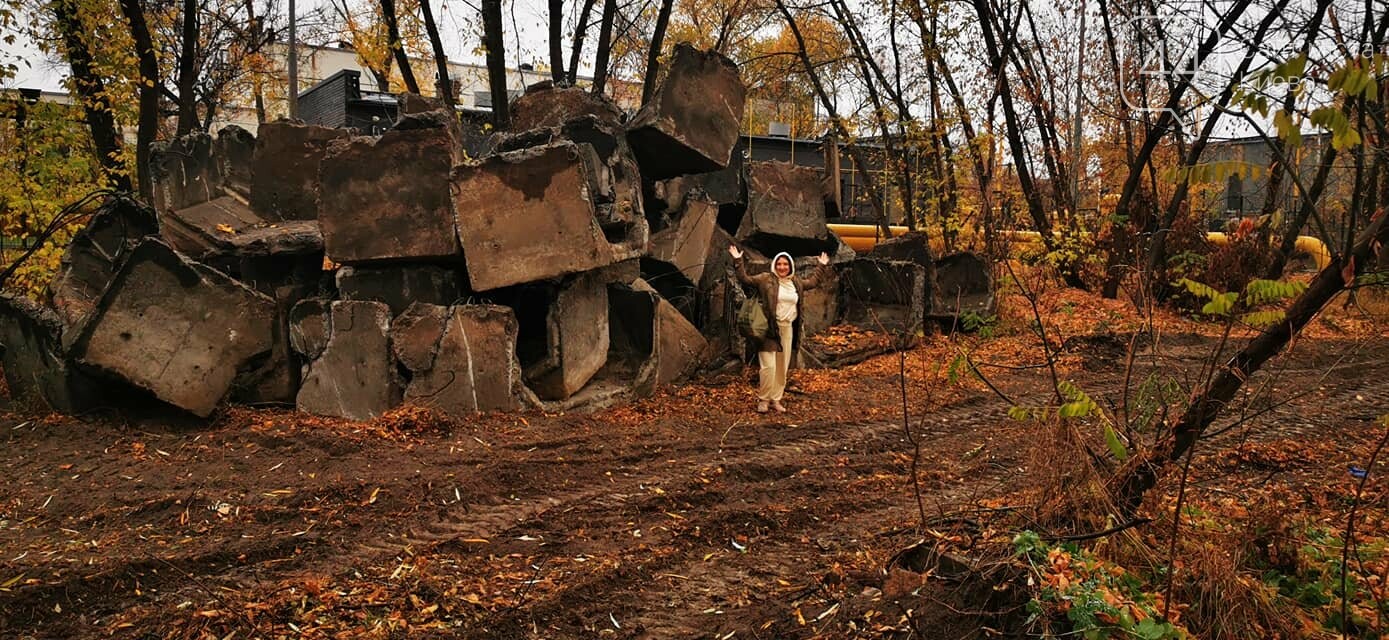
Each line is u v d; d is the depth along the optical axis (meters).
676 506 6.60
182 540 5.70
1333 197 17.27
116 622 4.62
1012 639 4.13
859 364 12.01
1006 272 14.52
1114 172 24.02
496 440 7.95
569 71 17.69
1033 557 4.44
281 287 9.72
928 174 18.64
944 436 8.76
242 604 4.79
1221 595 4.27
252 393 8.66
